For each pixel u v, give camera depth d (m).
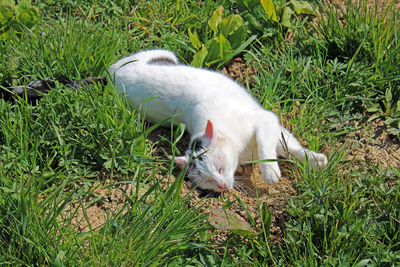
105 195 2.47
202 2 2.98
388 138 2.58
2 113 2.54
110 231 2.35
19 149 2.49
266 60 2.77
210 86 2.64
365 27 2.73
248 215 2.39
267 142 2.52
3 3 2.76
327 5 2.92
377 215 2.37
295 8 2.87
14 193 2.35
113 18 2.91
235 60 2.82
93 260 2.25
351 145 2.57
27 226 2.29
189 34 2.79
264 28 2.83
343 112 2.64
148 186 2.48
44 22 2.86
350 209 2.35
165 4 2.95
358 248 2.33
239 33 2.80
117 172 2.52
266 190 2.52
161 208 2.37
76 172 2.49
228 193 2.53
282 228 2.40
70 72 2.70
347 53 2.74
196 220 2.40
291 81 2.70
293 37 2.84
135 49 2.83
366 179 2.42
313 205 2.35
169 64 2.73
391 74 2.66
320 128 2.62
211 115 2.58
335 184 2.42
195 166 2.52
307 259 2.31
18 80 2.65
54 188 2.45
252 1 2.88
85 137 2.53
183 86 2.64
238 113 2.58
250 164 2.62
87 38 2.75
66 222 2.38
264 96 2.68
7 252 2.28
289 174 2.54
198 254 2.34
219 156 2.53
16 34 2.78
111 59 2.75
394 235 2.33
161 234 2.31
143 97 2.67
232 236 2.38
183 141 2.65
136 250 2.30
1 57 2.68
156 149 2.61
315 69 2.73
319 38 2.81
